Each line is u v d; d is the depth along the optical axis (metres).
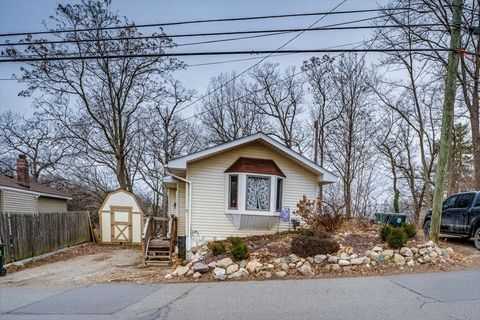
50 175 25.08
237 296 5.74
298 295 5.65
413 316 4.47
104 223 16.89
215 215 10.96
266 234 10.97
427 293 5.50
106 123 20.73
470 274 6.73
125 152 22.08
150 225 11.80
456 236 10.03
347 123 23.05
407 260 7.45
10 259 10.06
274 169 11.22
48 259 11.62
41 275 8.84
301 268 7.17
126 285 7.13
